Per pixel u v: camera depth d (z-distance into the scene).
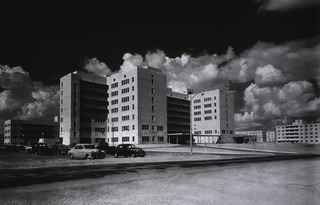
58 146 46.31
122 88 102.69
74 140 96.06
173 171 19.22
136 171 19.11
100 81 108.25
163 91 105.94
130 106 98.25
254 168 21.88
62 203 9.36
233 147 85.00
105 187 12.45
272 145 95.69
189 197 10.40
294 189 12.30
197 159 34.44
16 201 9.61
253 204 9.45
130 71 99.69
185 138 121.75
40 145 49.78
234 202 9.69
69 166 23.17
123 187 12.46
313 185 13.37
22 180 14.55
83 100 101.12
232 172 18.81
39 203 9.34
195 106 140.88
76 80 98.88
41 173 17.78
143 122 96.62
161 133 102.50
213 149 70.25
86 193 11.05
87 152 31.88
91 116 103.06
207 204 9.37
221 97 132.25
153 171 19.16
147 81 100.00
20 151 69.06
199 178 15.59
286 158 37.47
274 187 12.75
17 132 132.62
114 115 105.12
